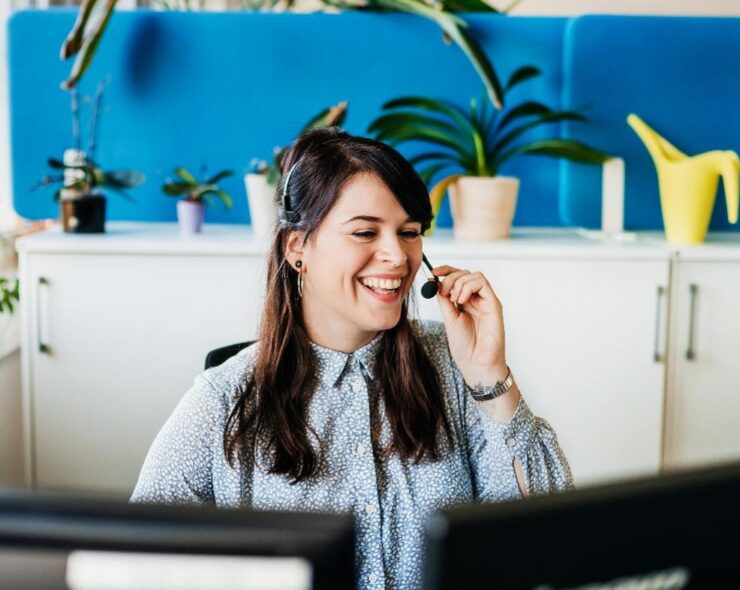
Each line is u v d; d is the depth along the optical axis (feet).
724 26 8.71
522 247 7.59
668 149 8.39
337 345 3.94
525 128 8.21
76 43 8.21
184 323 7.70
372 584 3.78
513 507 1.54
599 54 8.75
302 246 3.80
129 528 1.49
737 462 1.69
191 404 3.86
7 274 9.07
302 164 3.78
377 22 8.75
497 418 4.09
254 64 8.82
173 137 8.93
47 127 8.91
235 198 9.00
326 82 8.84
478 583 1.53
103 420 7.80
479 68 8.05
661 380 7.73
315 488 3.80
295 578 1.48
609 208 8.50
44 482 7.84
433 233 8.33
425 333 4.44
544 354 7.71
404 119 8.21
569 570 1.57
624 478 1.63
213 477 3.80
